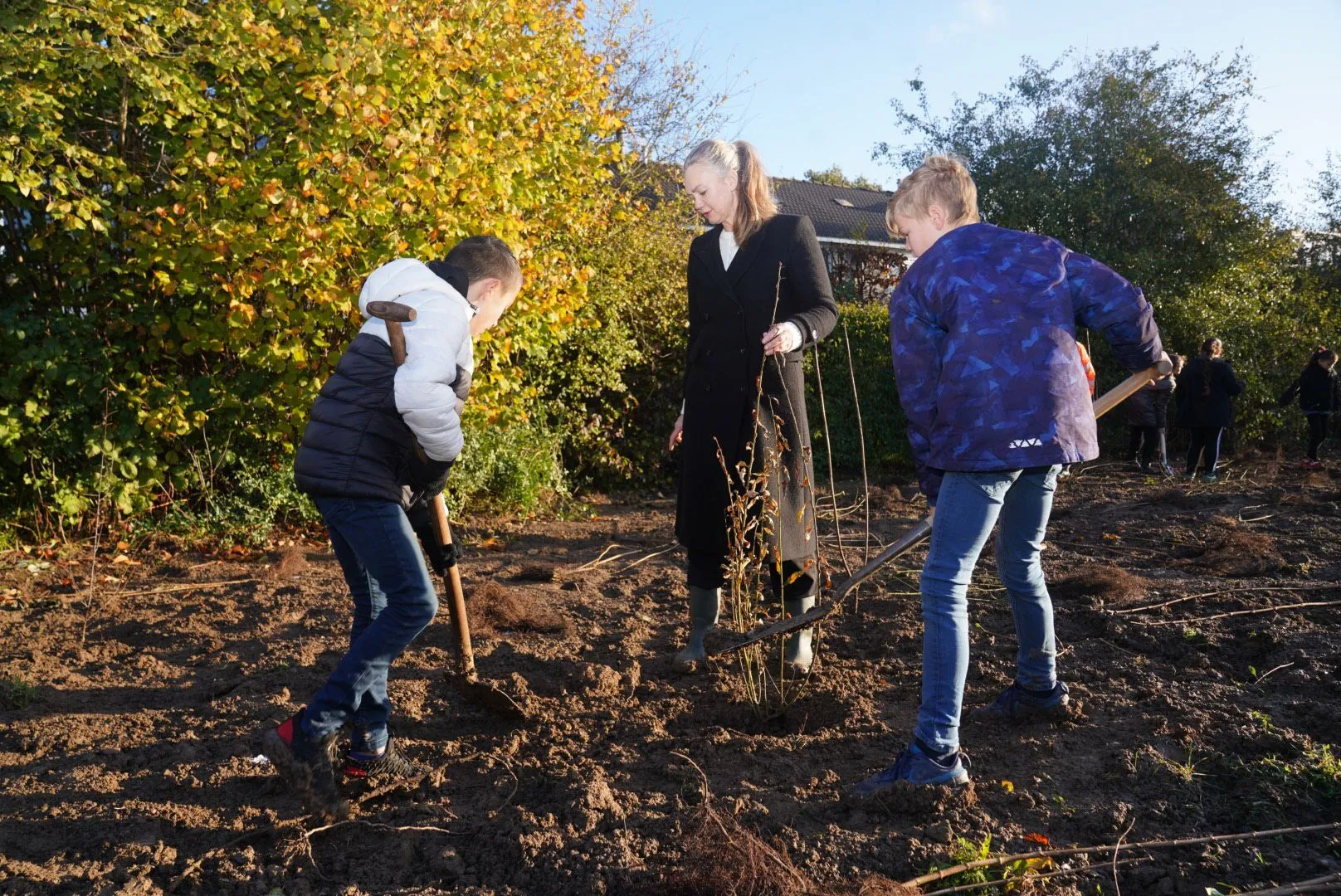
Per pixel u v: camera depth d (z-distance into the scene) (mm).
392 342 2621
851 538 7484
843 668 4156
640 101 17031
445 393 2607
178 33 6914
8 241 7043
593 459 10914
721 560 4008
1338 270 19250
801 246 3779
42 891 2418
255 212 6512
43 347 6590
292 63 7191
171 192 6832
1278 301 16984
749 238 3785
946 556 2871
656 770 3119
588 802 2787
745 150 3791
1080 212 17609
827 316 3730
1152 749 3127
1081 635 4516
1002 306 2816
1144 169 17672
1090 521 8086
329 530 2943
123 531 7027
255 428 7398
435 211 6879
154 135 7070
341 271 7082
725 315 3816
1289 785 2865
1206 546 6430
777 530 3723
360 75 6629
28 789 3000
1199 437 12234
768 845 2541
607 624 4988
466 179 7141
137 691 3977
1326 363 13586
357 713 2988
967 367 2801
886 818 2758
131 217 6500
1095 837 2648
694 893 2361
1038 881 2420
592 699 3781
